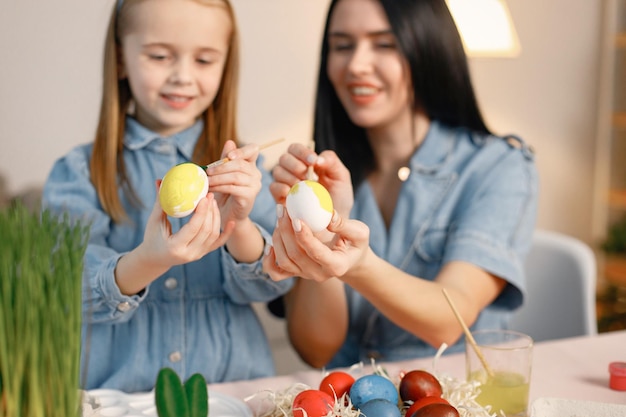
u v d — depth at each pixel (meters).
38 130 2.03
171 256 0.99
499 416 0.98
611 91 2.98
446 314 1.29
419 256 1.55
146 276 1.10
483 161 1.57
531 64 2.81
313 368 1.61
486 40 2.17
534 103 2.85
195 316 1.38
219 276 1.40
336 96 1.61
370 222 1.59
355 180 1.62
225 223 1.17
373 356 1.56
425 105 1.58
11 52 1.97
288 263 1.01
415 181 1.57
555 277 1.72
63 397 0.63
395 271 1.24
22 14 1.97
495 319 1.53
